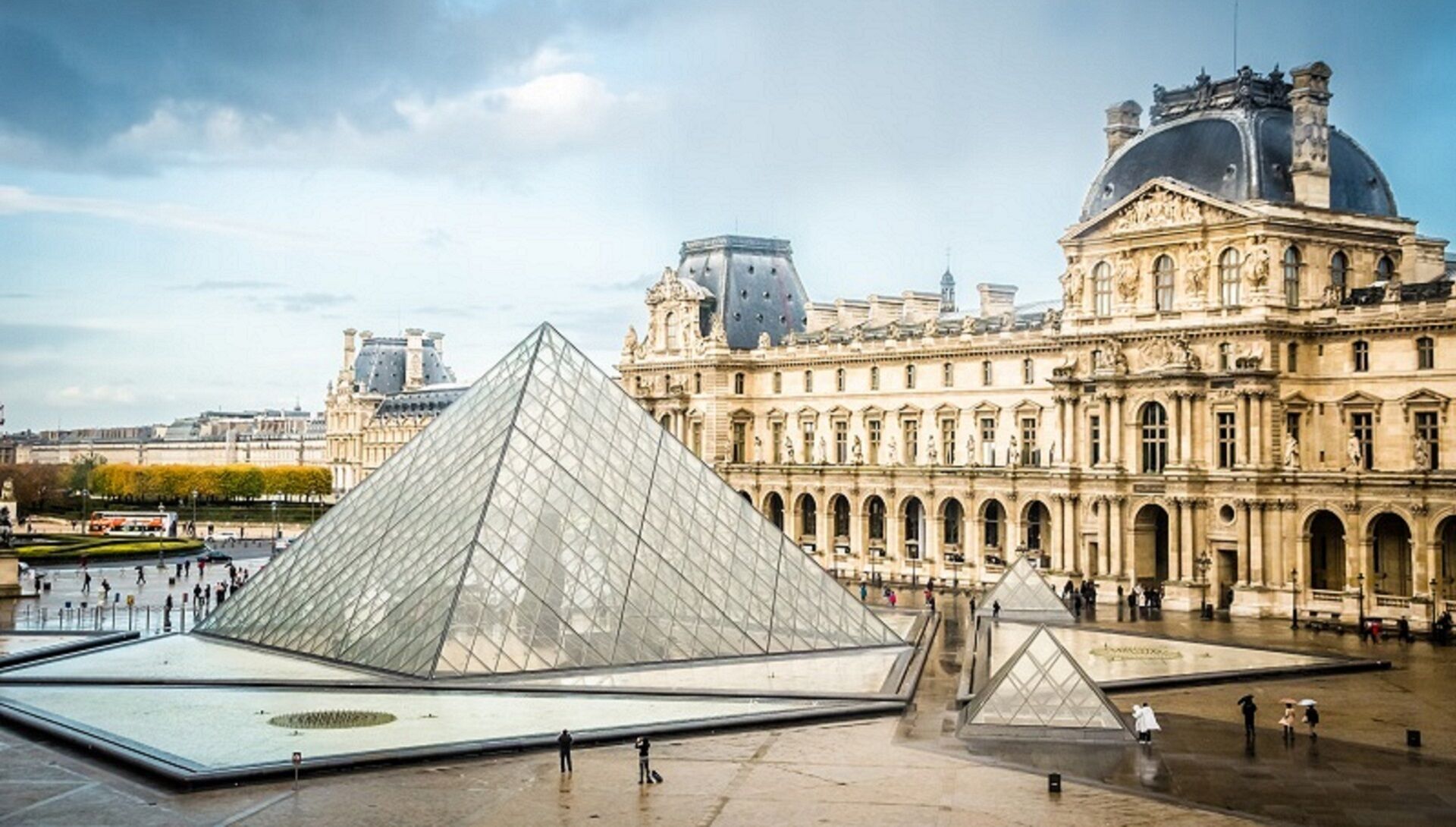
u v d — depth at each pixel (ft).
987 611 486.79
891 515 648.79
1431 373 470.80
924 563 635.66
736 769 255.29
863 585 548.72
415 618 346.95
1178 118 545.44
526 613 344.69
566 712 299.17
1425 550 447.83
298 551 410.52
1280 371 496.23
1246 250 499.51
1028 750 272.92
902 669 354.74
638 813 225.56
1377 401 485.15
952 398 646.74
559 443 386.52
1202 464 509.76
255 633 393.70
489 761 260.21
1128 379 529.45
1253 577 489.67
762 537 399.65
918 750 272.72
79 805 229.66
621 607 357.20
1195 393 508.53
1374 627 427.33
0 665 359.87
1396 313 476.54
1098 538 540.93
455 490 379.14
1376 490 459.73
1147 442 530.27
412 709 301.02
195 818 222.28
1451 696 332.60
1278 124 522.06
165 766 245.45
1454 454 464.65
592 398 407.85
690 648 359.87
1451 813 228.22
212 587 595.47
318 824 219.20
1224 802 234.38
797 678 341.21
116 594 519.19
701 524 390.63
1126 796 238.27
